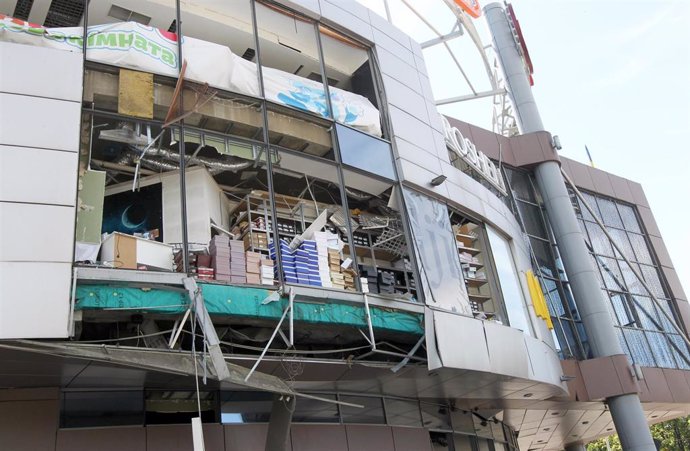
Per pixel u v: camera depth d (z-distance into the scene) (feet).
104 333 36.24
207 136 40.91
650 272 95.20
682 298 95.76
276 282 40.32
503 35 89.10
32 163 31.37
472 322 47.88
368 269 51.16
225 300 35.37
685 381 82.48
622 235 95.20
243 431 40.68
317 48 54.85
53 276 29.68
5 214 29.86
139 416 36.94
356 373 43.16
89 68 37.76
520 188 80.79
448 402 57.47
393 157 52.03
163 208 47.70
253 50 56.24
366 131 51.29
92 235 36.68
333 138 47.85
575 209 89.40
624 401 68.74
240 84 43.80
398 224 56.70
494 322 51.01
